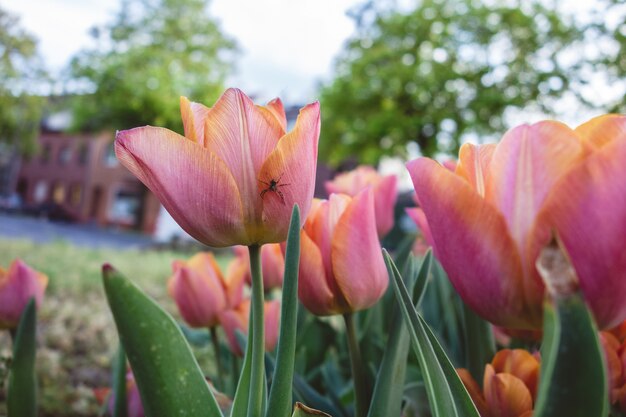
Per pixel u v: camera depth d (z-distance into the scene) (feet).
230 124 0.57
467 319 0.78
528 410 0.57
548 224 0.42
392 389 0.61
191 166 0.54
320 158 23.65
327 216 0.71
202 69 25.14
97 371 3.68
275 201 0.56
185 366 0.50
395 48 20.83
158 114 22.59
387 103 20.65
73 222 36.76
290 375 0.54
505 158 0.48
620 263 0.40
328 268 0.69
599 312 0.41
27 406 0.83
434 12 20.16
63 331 4.68
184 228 0.58
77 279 7.58
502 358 0.66
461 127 19.07
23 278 1.03
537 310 0.45
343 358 1.31
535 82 16.31
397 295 0.49
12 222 28.02
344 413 0.90
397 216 10.23
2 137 29.43
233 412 0.59
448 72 19.02
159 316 0.49
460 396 0.48
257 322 0.57
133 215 35.83
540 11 16.71
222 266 8.81
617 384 0.59
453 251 0.48
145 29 25.62
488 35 18.47
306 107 0.59
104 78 23.06
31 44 25.05
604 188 0.40
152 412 0.49
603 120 0.49
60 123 40.88
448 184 0.47
